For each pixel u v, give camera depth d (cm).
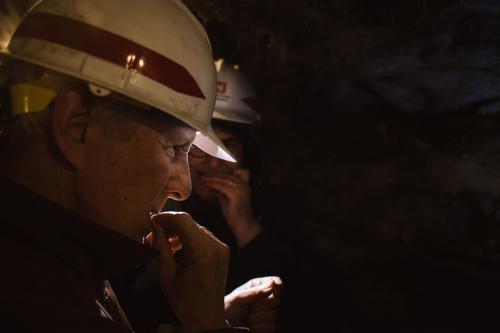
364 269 340
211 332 97
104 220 86
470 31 244
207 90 96
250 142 255
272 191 378
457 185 307
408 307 316
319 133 398
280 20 268
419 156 328
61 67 82
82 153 84
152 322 168
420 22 239
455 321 300
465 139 311
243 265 236
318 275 353
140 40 86
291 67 347
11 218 77
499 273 296
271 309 153
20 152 83
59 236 80
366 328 329
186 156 99
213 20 281
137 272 171
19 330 70
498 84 295
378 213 342
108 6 86
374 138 364
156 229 108
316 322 339
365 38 276
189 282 105
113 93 84
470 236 305
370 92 376
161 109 86
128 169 86
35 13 88
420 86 332
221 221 247
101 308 84
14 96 84
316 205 374
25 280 74
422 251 323
